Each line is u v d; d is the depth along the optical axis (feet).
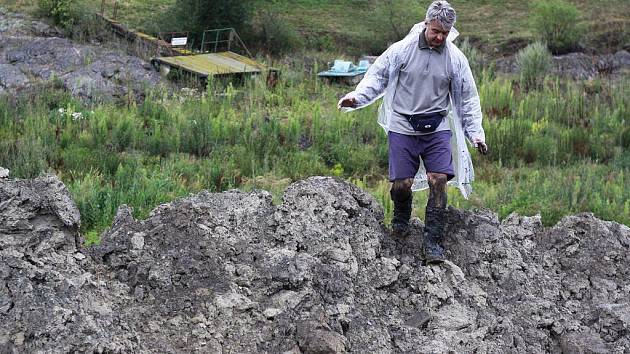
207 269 17.88
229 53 76.18
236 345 16.89
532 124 60.75
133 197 38.50
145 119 58.29
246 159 50.42
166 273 17.75
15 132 51.85
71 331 15.66
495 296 19.72
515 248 20.68
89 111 57.93
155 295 17.51
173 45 77.77
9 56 68.85
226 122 56.24
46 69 67.36
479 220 20.76
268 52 82.84
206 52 77.46
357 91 18.97
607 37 92.17
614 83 77.15
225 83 70.03
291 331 17.11
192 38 82.79
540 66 76.69
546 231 21.56
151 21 84.89
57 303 16.05
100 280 17.49
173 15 83.56
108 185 39.88
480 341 18.39
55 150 48.65
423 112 18.80
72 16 78.23
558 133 60.59
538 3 94.12
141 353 16.28
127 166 45.96
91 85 64.49
